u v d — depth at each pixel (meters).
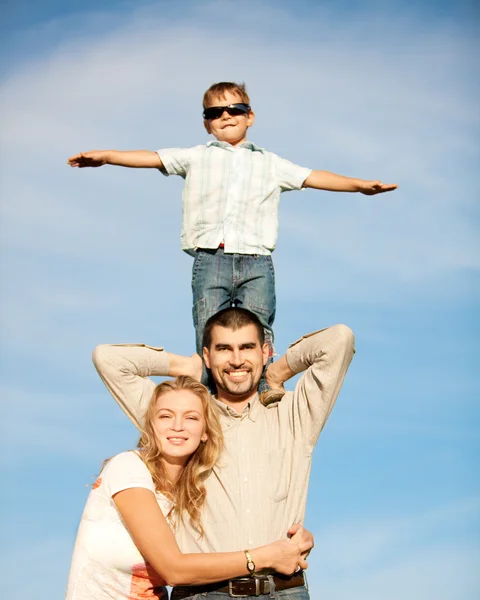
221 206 5.88
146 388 5.04
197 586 4.60
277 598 4.54
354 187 5.95
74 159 5.77
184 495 4.67
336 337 4.86
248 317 5.04
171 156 5.96
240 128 6.14
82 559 4.39
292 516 4.76
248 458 4.83
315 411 4.91
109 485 4.46
